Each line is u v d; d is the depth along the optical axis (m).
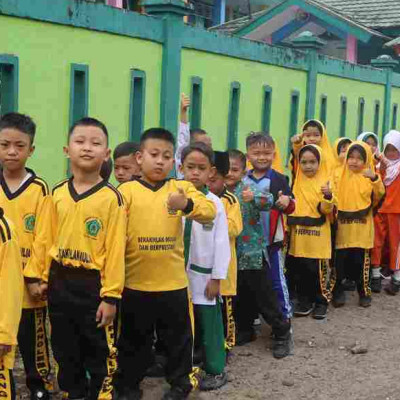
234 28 16.52
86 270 4.04
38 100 5.99
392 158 7.91
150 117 7.32
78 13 6.27
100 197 4.04
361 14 16.25
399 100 13.70
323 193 6.36
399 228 7.84
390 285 7.81
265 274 5.51
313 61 10.44
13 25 5.68
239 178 5.53
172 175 6.45
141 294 4.31
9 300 3.54
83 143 4.01
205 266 4.74
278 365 5.42
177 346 4.45
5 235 3.55
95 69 6.55
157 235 4.28
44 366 4.35
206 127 8.23
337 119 11.41
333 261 7.05
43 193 4.25
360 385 5.09
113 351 4.13
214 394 4.82
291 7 14.88
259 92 9.26
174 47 7.48
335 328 6.41
